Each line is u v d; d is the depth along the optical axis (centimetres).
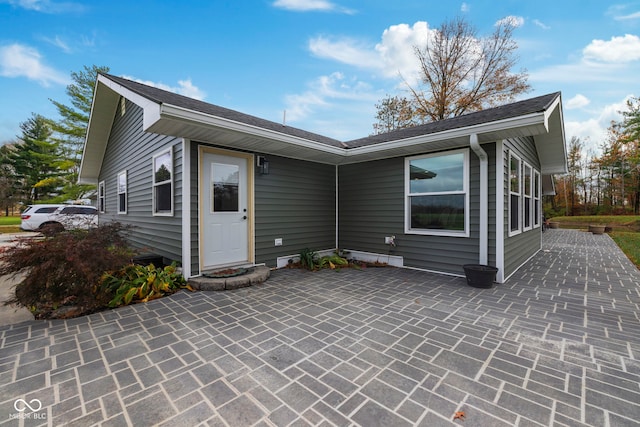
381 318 302
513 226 525
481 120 421
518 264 559
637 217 1872
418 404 168
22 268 312
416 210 536
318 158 590
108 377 196
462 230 480
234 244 494
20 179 2372
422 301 357
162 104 328
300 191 590
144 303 350
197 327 280
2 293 420
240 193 503
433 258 513
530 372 201
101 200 934
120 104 720
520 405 167
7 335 263
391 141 489
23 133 2328
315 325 284
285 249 565
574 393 178
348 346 240
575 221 1997
